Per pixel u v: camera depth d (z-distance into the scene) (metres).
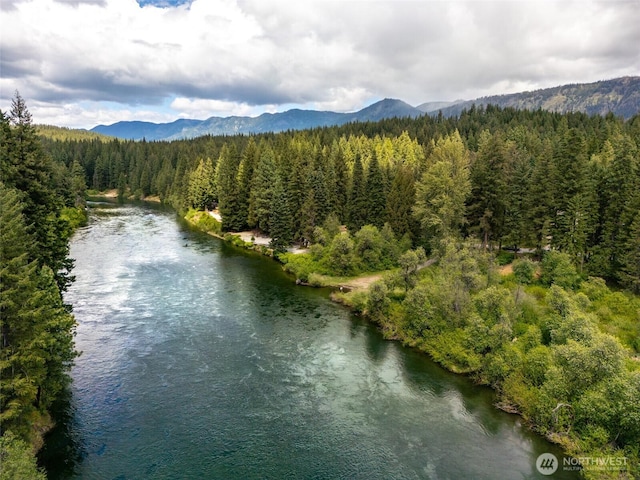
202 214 114.31
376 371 38.47
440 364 40.09
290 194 86.62
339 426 30.39
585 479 25.95
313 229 80.56
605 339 30.66
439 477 25.83
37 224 34.44
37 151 34.94
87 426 29.33
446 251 54.53
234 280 64.06
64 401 31.94
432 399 34.28
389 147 131.88
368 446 28.42
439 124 176.12
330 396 34.19
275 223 78.62
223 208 98.81
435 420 31.52
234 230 98.88
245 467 26.16
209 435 28.94
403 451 28.03
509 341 38.47
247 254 81.19
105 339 42.38
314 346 42.91
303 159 92.38
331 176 91.00
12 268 25.19
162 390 33.97
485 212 63.94
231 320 48.53
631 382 27.78
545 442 29.33
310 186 82.44
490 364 36.25
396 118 199.25
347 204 85.25
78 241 85.25
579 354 30.17
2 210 26.00
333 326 47.94
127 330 44.72
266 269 70.69
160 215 127.56
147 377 35.75
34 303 25.58
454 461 27.25
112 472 25.42
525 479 25.83
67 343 30.12
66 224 41.53
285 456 27.23
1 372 24.84
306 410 32.16
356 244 71.50
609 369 29.08
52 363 28.92
